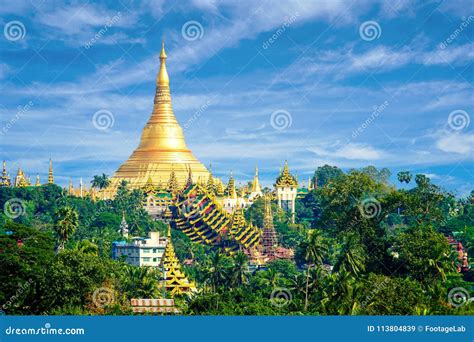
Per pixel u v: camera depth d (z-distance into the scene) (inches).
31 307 4463.6
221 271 6348.4
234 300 5142.7
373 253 5502.0
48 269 4461.1
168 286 6993.1
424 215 5930.1
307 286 5221.5
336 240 5713.6
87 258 4552.2
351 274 5216.5
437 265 5285.4
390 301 4409.5
